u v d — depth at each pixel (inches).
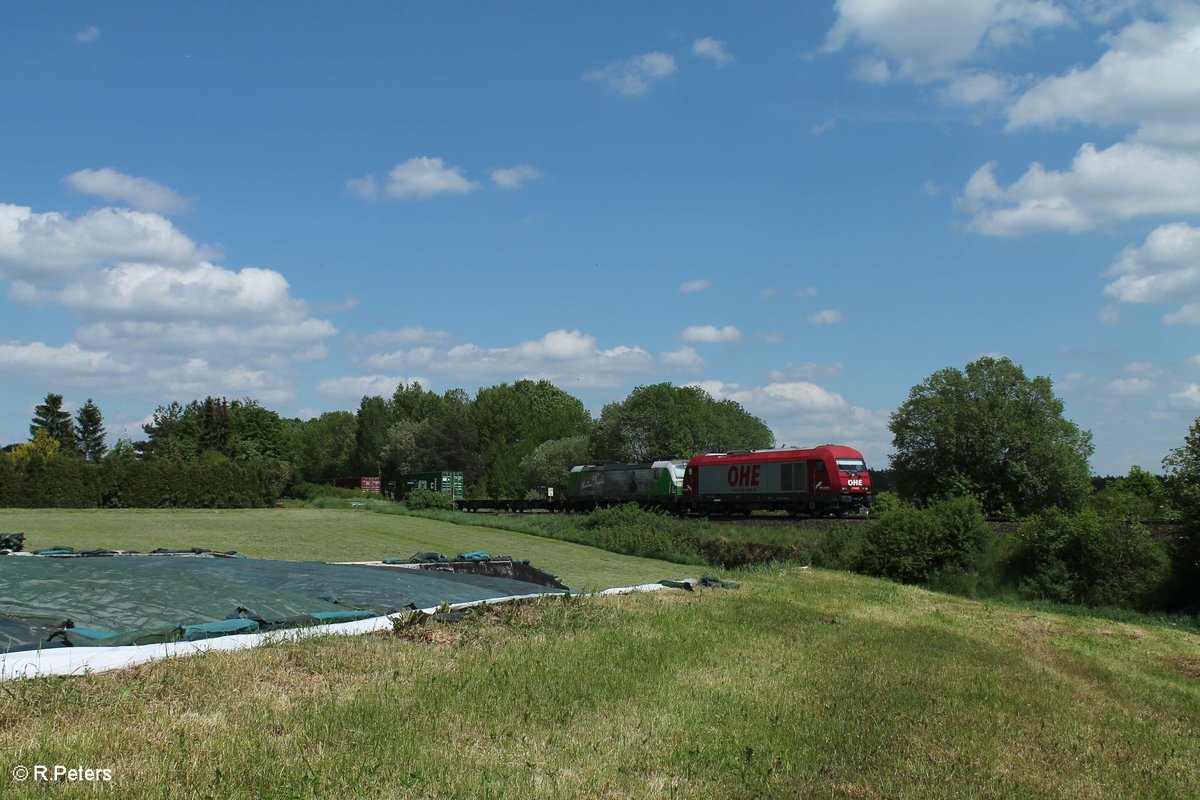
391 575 721.6
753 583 972.6
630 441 3560.5
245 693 351.3
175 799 243.4
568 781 288.5
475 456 4534.9
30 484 2043.6
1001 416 2215.8
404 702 356.2
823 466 1847.9
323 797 255.3
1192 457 1194.6
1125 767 372.8
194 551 889.5
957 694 478.6
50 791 239.3
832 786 306.7
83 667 363.9
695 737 350.3
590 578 1194.6
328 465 5246.1
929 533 1289.4
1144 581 1186.0
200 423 3486.7
